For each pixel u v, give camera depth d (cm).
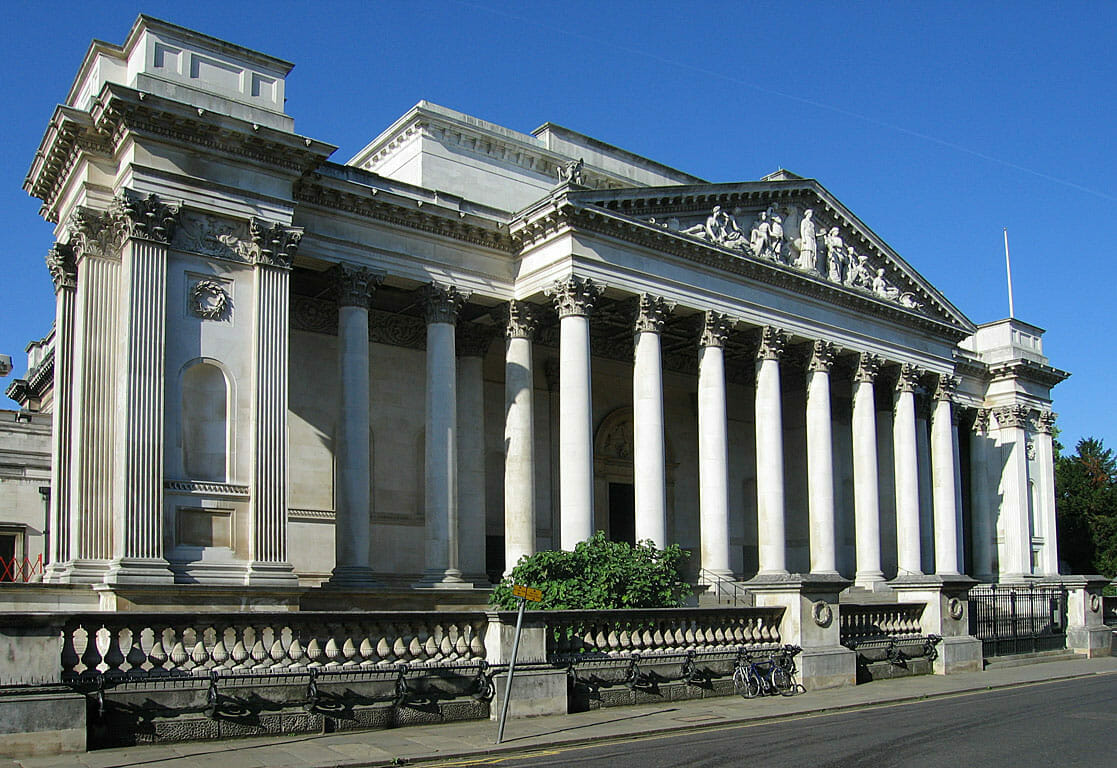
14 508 6334
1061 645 5669
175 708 2434
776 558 5947
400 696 2728
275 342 4316
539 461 6569
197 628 2525
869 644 4225
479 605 4981
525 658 2986
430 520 5144
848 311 6700
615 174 6906
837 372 7162
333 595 4512
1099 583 5816
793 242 6419
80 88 4669
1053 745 2558
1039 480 9125
